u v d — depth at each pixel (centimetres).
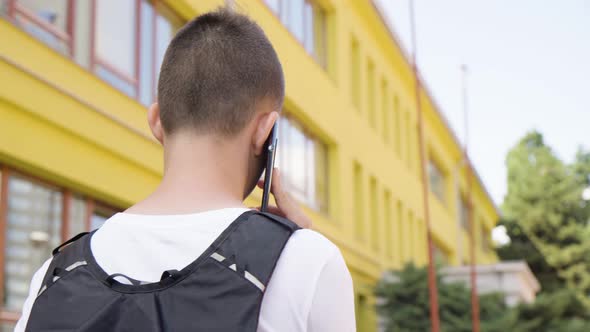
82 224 948
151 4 1105
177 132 117
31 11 861
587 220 5434
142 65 1080
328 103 1909
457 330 1880
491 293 2022
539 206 5441
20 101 823
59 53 888
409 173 2827
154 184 1098
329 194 1956
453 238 3622
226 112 116
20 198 838
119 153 1002
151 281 105
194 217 110
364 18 2312
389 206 2531
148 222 111
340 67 2042
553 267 5322
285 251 107
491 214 4881
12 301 805
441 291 1959
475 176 4066
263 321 103
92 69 962
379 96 2480
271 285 104
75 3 934
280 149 1620
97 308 103
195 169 115
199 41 118
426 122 3189
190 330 99
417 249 2908
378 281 2147
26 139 836
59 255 112
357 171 2202
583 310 2158
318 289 105
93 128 948
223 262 103
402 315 1906
